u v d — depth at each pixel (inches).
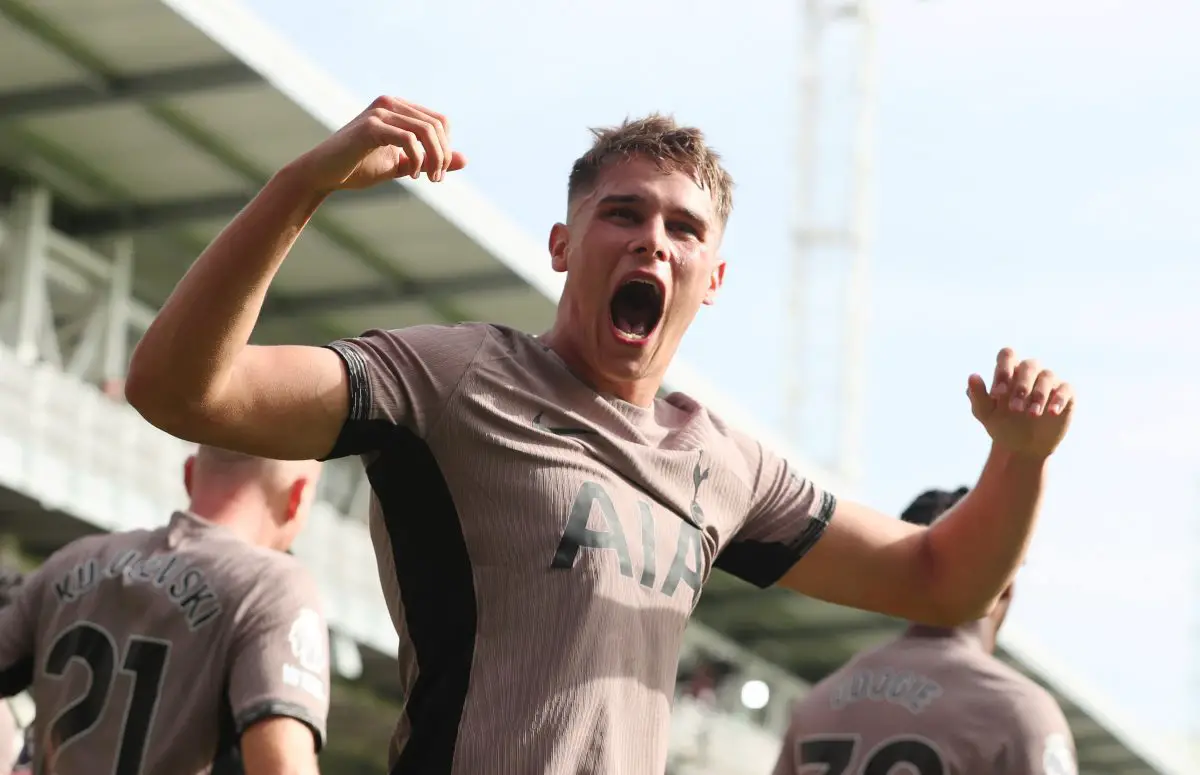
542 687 215.6
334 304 1633.9
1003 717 382.6
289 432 214.4
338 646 1493.6
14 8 1242.6
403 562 223.8
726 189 248.1
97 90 1330.0
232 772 310.5
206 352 203.5
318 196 207.9
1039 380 248.1
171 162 1449.3
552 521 220.4
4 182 1456.7
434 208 1457.9
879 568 264.8
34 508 1294.3
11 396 1236.5
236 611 313.4
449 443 222.1
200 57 1300.4
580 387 232.5
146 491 1370.6
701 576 236.5
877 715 395.9
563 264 252.5
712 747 1849.2
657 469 232.5
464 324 233.5
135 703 311.0
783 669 2358.5
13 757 369.7
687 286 239.8
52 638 323.3
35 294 1435.8
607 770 215.9
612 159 241.8
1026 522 259.3
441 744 216.5
